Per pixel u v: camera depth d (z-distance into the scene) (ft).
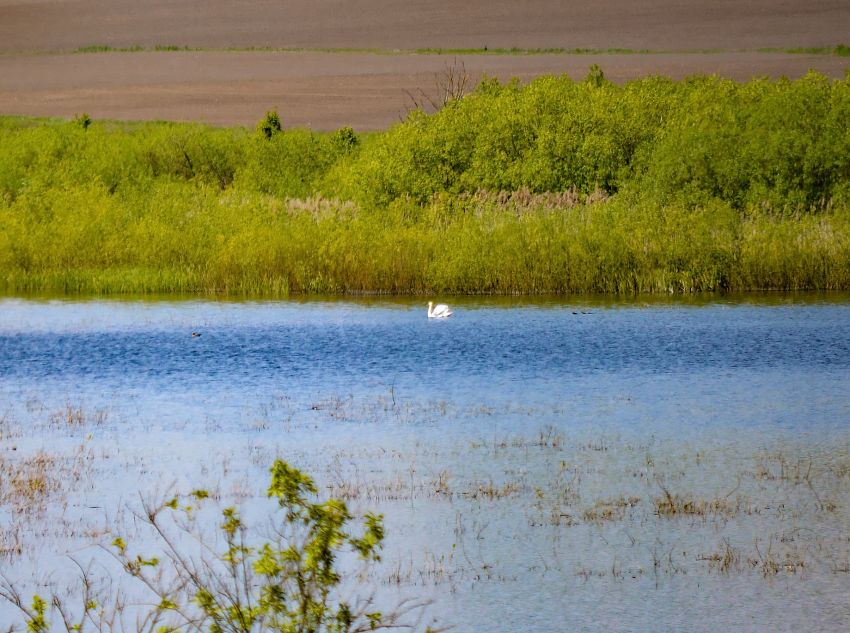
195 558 193.98
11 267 570.46
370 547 139.64
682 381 336.49
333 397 320.50
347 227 570.46
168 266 572.10
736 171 597.11
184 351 391.45
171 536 204.54
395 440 270.67
